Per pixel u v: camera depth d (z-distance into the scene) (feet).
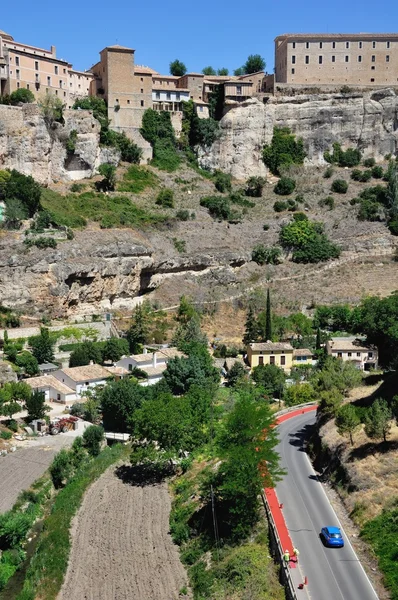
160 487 236.63
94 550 192.24
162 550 190.90
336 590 144.25
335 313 432.66
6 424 286.87
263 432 202.28
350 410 213.25
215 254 475.31
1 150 465.47
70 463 254.06
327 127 624.59
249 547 173.78
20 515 204.44
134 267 433.89
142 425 244.83
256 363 372.79
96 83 566.77
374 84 634.43
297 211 552.00
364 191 570.87
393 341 253.24
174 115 594.24
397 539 158.92
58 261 398.01
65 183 503.61
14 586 179.42
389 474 187.01
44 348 355.56
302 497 193.16
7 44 508.12
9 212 412.57
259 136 613.11
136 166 553.64
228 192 569.64
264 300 460.96
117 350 368.27
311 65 631.15
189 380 313.73
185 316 428.56
